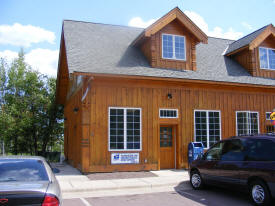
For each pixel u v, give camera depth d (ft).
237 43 58.23
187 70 47.03
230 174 26.12
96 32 52.95
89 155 38.32
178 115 43.75
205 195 28.27
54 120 71.51
